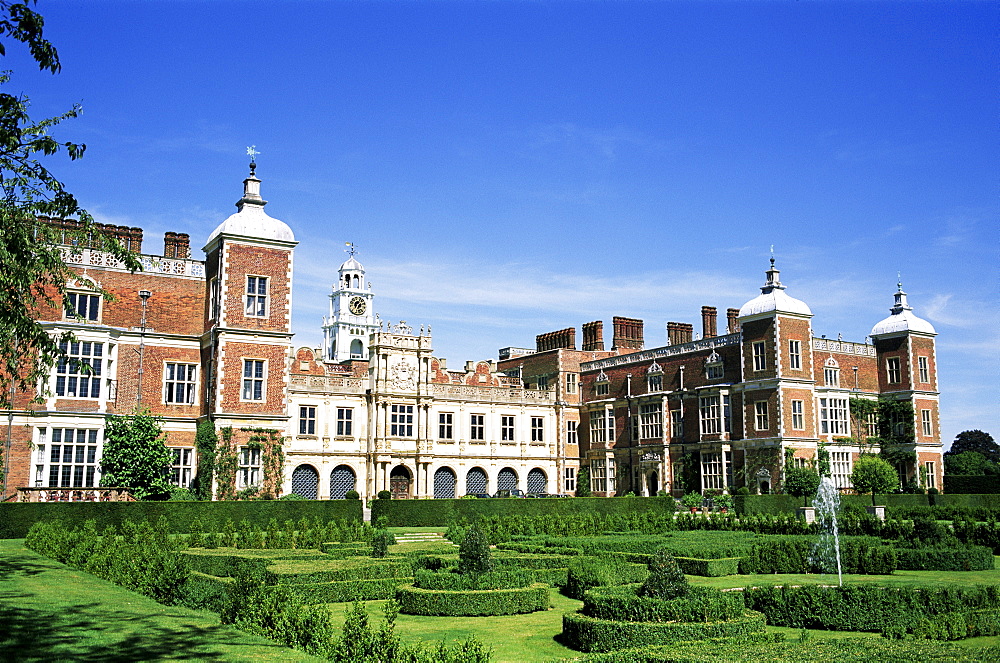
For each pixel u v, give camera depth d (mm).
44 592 18766
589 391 79750
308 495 64188
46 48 16219
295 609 14523
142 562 20594
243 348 47844
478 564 23156
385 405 67188
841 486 67938
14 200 18266
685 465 68875
